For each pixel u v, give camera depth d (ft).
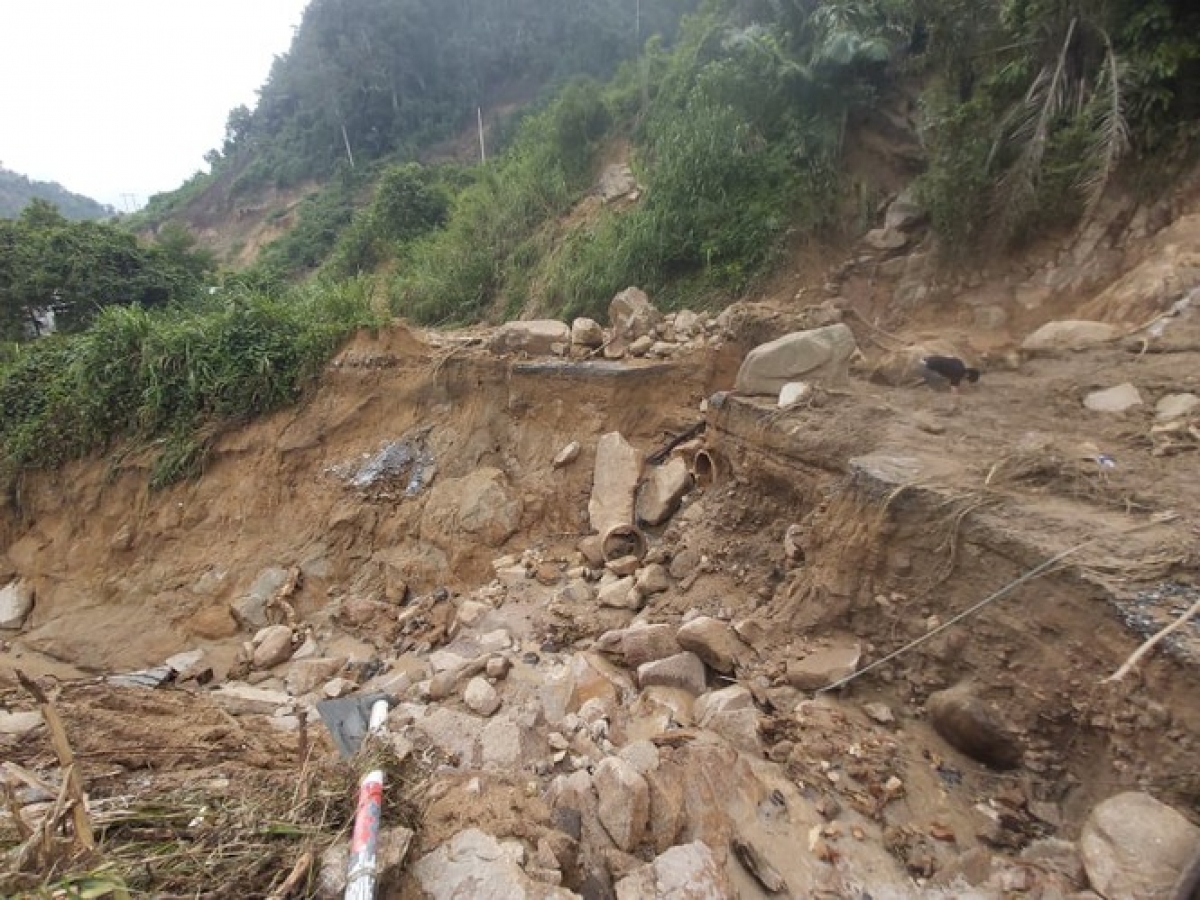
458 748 12.25
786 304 28.43
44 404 32.14
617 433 22.56
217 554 26.94
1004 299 24.89
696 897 8.43
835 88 32.45
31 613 28.68
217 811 9.16
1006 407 16.46
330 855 8.27
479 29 117.60
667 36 81.87
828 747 10.96
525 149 51.47
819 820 9.86
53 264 51.26
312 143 120.88
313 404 28.84
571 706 13.47
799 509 15.94
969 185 25.95
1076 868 8.55
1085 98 24.11
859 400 16.81
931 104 29.27
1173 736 8.32
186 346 30.01
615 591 17.60
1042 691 9.87
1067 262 24.13
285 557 25.85
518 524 22.85
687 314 27.17
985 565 10.94
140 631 25.36
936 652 11.36
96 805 9.68
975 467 12.96
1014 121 25.26
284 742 13.98
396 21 112.57
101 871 7.41
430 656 18.13
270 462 28.02
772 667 13.17
